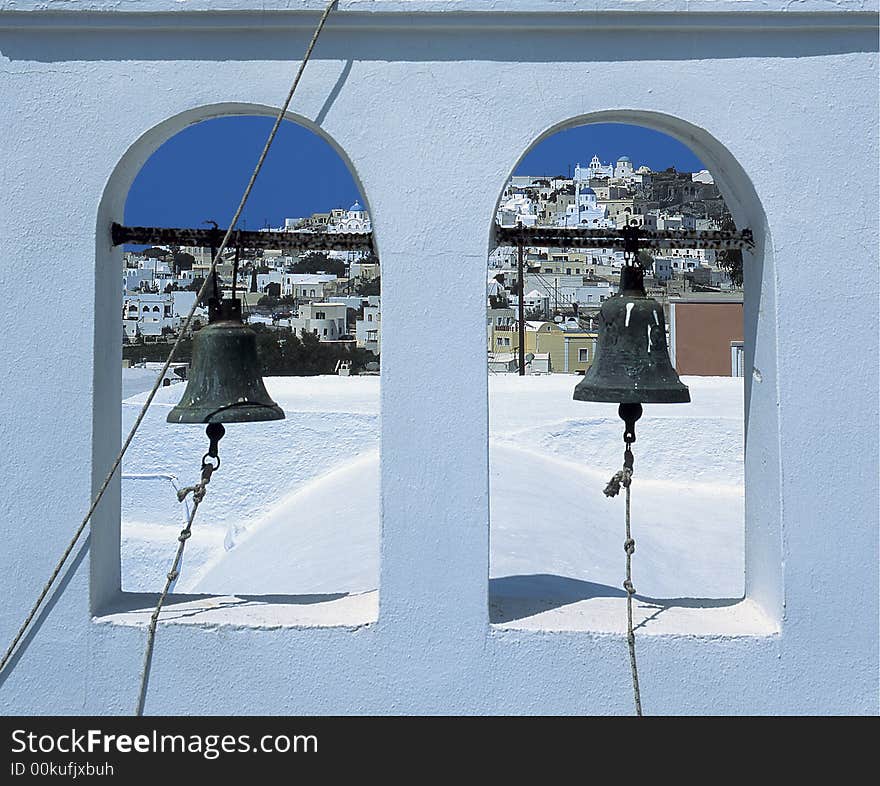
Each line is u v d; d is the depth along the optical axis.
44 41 4.02
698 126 4.03
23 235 4.02
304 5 3.93
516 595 4.73
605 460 11.16
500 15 3.95
